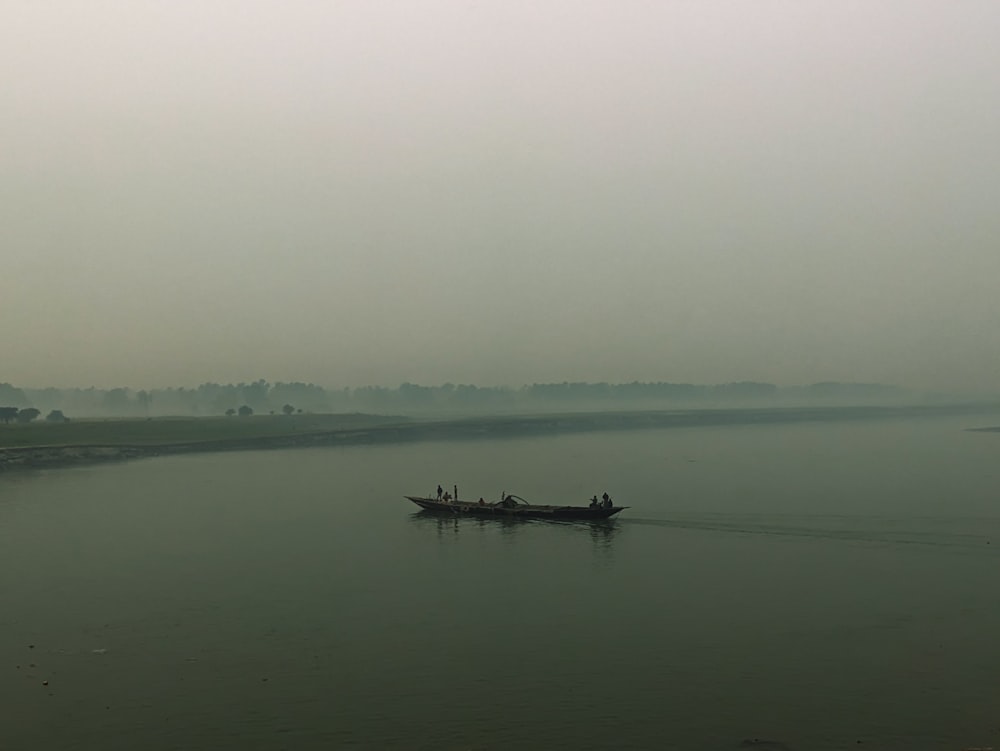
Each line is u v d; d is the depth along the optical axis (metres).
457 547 49.81
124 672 28.41
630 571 42.56
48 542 52.03
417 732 23.48
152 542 52.06
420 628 32.81
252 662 29.19
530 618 34.03
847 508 60.88
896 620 33.19
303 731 23.64
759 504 63.53
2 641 31.86
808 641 30.75
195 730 23.77
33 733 23.75
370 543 51.38
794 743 22.59
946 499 65.06
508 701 25.48
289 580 41.19
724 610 34.91
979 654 29.14
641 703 25.25
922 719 23.97
